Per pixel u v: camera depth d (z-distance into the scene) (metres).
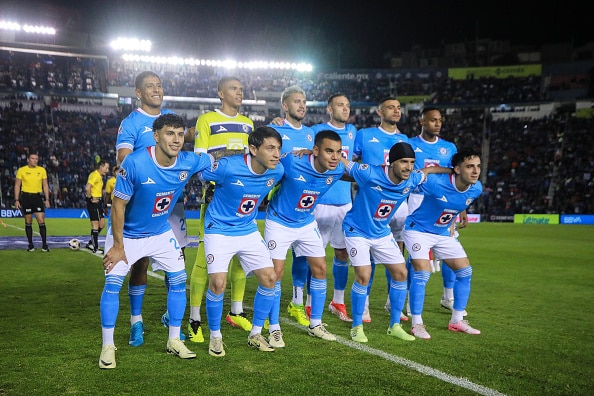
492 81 40.59
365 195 5.52
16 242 14.24
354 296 5.45
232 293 5.91
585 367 4.54
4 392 3.77
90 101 35.56
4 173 28.69
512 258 12.87
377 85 42.50
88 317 6.04
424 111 7.59
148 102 5.70
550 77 39.41
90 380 4.03
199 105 37.94
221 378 4.11
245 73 41.81
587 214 29.81
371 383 4.04
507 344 5.27
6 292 7.49
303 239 5.57
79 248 12.85
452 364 4.57
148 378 4.09
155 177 4.52
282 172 5.17
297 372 4.28
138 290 5.07
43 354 4.65
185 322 6.11
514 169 34.53
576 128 35.91
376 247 5.62
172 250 4.86
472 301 7.54
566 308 7.07
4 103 33.22
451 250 5.90
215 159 4.92
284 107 6.54
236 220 5.02
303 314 6.26
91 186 12.36
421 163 7.55
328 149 5.23
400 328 5.59
